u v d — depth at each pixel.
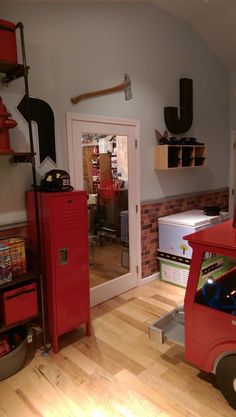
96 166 3.13
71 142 2.88
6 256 2.20
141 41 3.43
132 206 3.55
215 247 1.83
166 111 3.78
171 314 2.42
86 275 2.65
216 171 4.82
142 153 3.60
